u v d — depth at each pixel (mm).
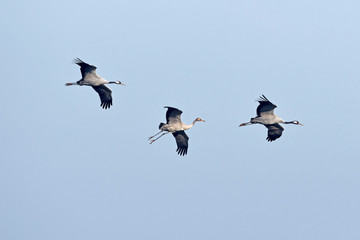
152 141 55906
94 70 55375
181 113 54344
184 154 56125
